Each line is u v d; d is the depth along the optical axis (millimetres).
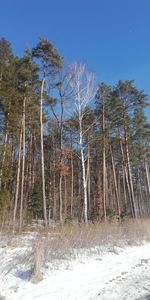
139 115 32656
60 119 27609
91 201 42062
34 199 29141
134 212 30484
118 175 49500
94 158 39312
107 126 30438
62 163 30047
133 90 31781
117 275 9047
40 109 25234
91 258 10531
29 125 28750
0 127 24188
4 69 23047
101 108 29844
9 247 11867
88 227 14164
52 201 33750
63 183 41750
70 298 6969
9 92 22766
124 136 33312
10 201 23375
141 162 49562
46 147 36250
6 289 7195
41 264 8969
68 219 24984
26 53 24797
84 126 26062
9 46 24547
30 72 24000
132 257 11477
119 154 38438
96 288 7754
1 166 21953
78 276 8617
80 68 24234
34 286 7547
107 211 31875
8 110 22625
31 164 34906
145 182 55219
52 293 7195
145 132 34344
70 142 32125
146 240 15070
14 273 8281
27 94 24453
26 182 32062
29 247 11484
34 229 19719
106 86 29656
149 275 9180
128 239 14195
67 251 10383
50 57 24547
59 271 8820
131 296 7176
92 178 43844
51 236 11492
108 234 13789
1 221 17781
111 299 6961
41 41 24406
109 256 11188
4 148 22281
